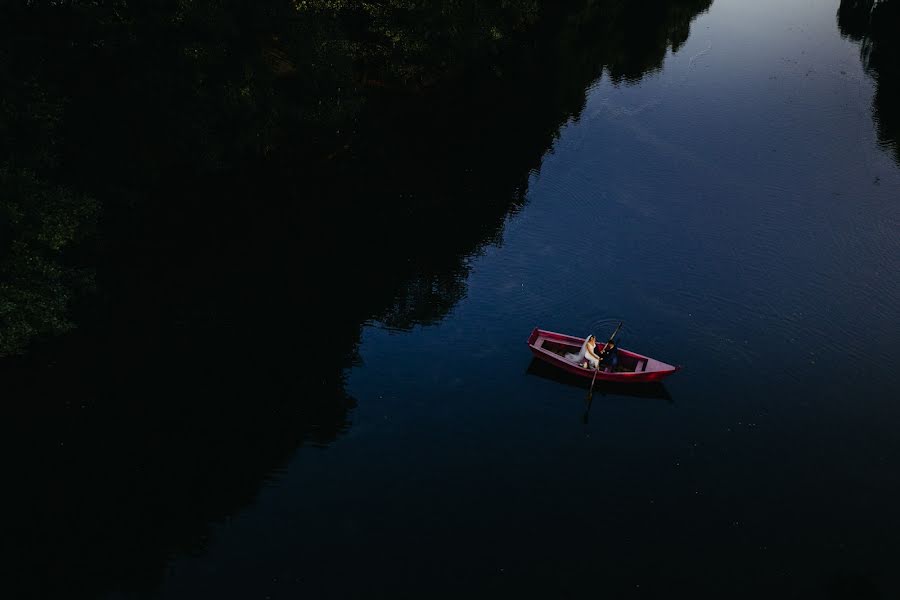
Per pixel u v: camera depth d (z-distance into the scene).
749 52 56.72
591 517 19.42
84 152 28.52
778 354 25.23
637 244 31.69
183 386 23.78
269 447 21.52
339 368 24.72
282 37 34.25
